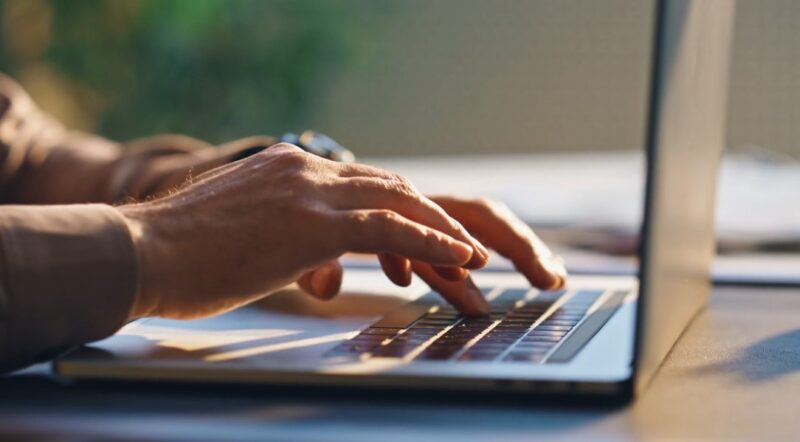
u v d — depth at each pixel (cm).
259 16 392
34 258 70
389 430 60
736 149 324
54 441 59
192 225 75
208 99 388
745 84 323
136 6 373
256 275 74
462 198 100
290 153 80
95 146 144
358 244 75
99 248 72
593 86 366
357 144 392
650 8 359
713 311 102
